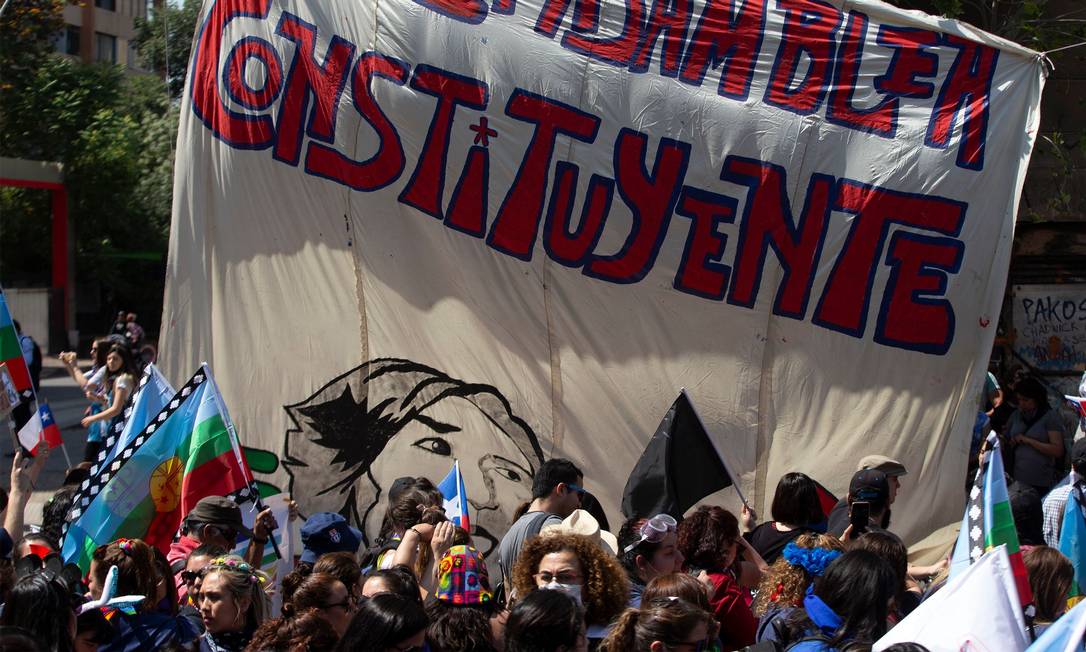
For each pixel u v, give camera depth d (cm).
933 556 779
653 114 817
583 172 822
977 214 789
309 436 836
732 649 514
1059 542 675
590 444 818
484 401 829
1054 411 981
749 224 808
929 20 797
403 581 462
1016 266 1280
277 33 848
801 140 803
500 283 830
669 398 813
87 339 3556
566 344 825
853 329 798
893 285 795
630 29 829
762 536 639
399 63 838
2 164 3139
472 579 474
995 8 1218
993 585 399
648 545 530
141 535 644
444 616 412
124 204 3488
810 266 803
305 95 844
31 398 746
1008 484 674
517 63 830
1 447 1694
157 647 473
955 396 789
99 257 3553
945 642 397
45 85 3356
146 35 3822
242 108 847
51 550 596
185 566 556
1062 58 1273
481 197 830
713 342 811
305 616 441
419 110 835
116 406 1100
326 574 470
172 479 650
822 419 799
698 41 821
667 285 816
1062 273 1273
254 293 846
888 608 446
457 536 540
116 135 3434
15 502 710
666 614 403
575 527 550
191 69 855
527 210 827
